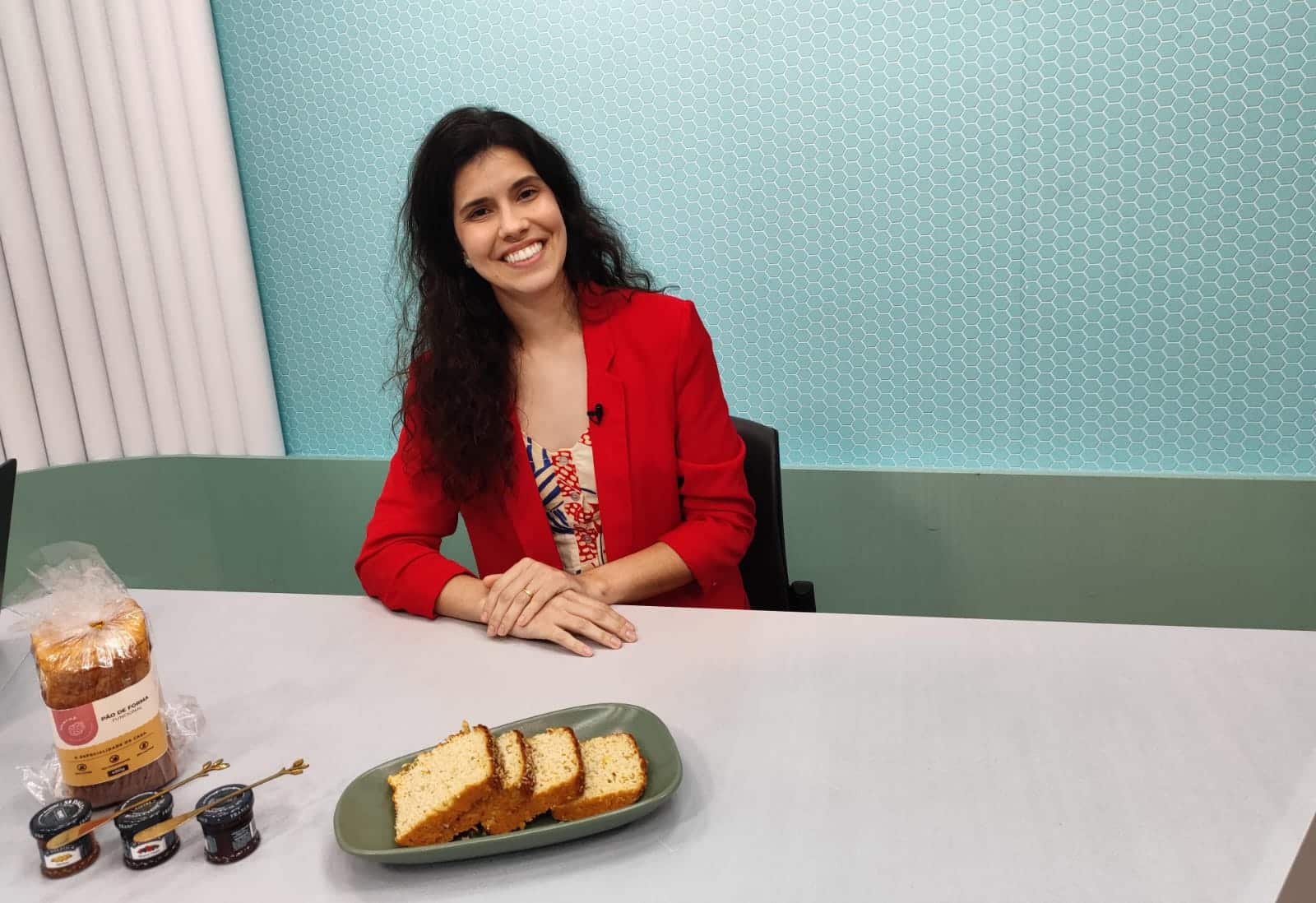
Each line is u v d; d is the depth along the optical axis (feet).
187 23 7.53
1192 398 6.97
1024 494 7.23
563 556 5.60
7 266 7.81
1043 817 3.13
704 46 7.11
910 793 3.28
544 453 5.46
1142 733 3.50
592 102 7.39
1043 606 7.43
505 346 5.49
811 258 7.34
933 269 7.16
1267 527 6.87
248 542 8.63
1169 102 6.50
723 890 2.94
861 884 2.92
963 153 6.89
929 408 7.44
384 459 8.23
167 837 3.24
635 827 3.25
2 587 4.45
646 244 7.59
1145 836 3.01
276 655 4.52
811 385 7.60
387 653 4.49
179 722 3.83
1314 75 6.25
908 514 7.48
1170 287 6.81
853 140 7.04
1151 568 7.16
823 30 6.89
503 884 3.05
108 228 7.92
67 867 3.20
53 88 7.59
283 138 7.98
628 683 4.08
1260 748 3.36
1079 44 6.53
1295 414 6.82
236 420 8.39
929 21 6.72
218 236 7.95
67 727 3.40
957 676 3.94
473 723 3.86
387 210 7.94
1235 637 4.06
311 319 8.36
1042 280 7.00
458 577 4.84
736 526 5.45
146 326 8.16
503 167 5.04
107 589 3.62
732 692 3.94
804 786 3.35
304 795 3.51
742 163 7.26
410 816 3.20
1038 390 7.21
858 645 4.23
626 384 5.40
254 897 3.07
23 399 8.04
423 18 7.49
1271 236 6.57
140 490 8.40
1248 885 2.81
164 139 7.77
